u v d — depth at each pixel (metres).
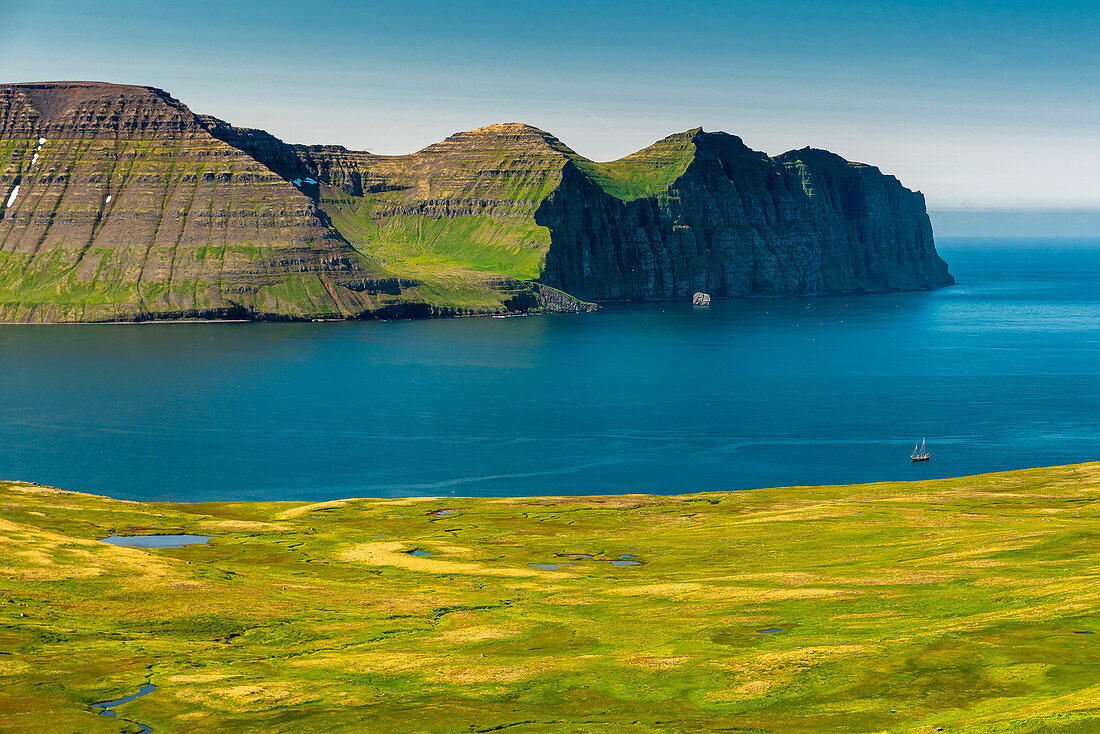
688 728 77.62
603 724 79.25
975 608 105.19
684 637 104.56
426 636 109.06
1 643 101.25
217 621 113.69
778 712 80.12
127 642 104.75
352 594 130.25
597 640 105.19
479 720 80.88
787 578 130.88
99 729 80.81
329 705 85.75
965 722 73.06
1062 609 97.44
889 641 94.25
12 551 133.88
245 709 85.06
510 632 109.50
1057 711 70.06
